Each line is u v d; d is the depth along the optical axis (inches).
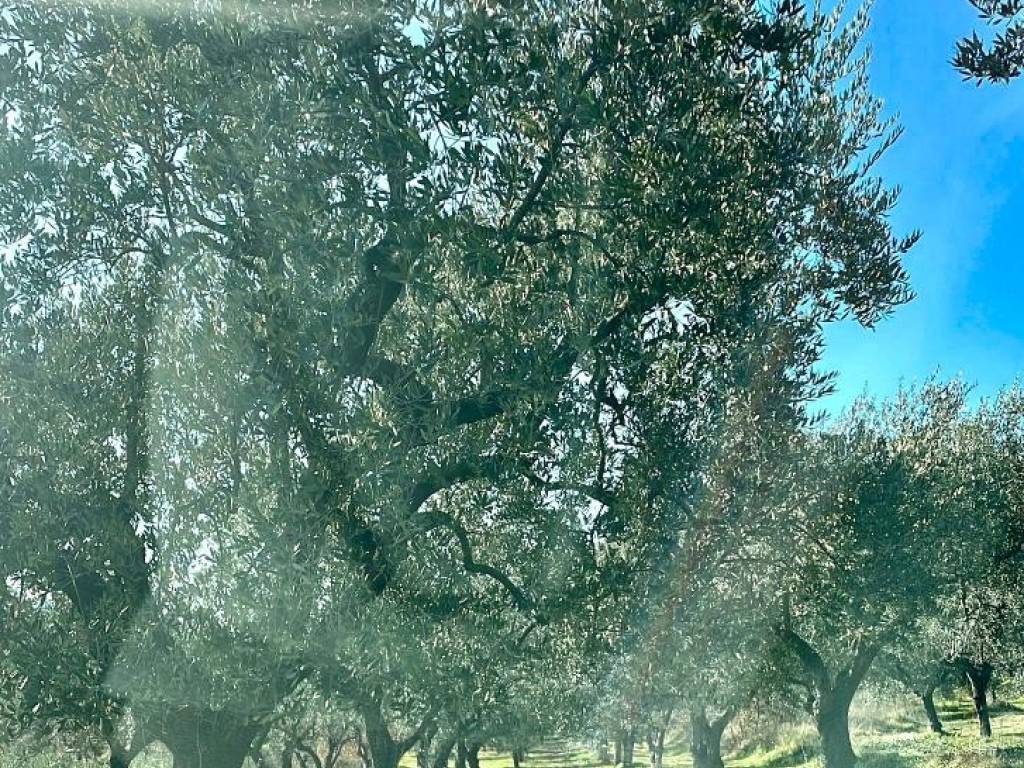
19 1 364.5
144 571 359.9
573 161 354.0
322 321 334.0
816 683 898.1
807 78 434.9
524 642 394.9
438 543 392.8
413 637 342.3
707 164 370.0
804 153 420.8
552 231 365.1
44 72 367.9
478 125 342.0
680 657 413.1
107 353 386.9
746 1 395.2
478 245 332.8
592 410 388.8
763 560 443.2
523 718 403.9
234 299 335.3
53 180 364.2
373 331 348.8
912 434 876.6
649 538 398.9
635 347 378.9
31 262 370.3
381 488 333.4
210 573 347.3
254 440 349.1
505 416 361.7
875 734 1961.1
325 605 324.8
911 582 686.5
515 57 344.5
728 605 424.2
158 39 359.9
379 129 331.9
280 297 326.3
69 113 364.2
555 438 374.0
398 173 337.7
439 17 340.5
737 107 385.7
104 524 354.6
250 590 322.7
